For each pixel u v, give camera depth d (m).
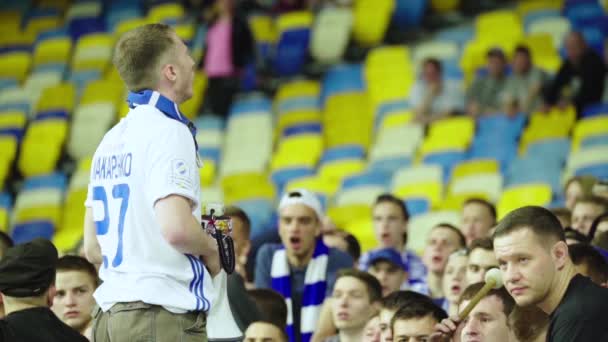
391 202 25.59
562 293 13.57
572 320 13.18
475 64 45.50
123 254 13.05
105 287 13.12
